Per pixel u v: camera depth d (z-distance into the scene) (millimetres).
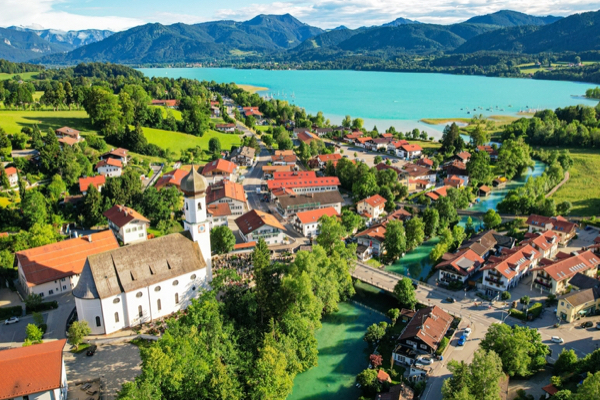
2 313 112125
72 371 94375
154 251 114312
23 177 188500
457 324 114938
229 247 150875
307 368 102250
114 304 106875
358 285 140875
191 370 82188
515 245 162250
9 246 140500
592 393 70750
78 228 170625
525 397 88062
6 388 77938
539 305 121188
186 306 119250
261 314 111938
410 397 89000
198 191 116500
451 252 157375
